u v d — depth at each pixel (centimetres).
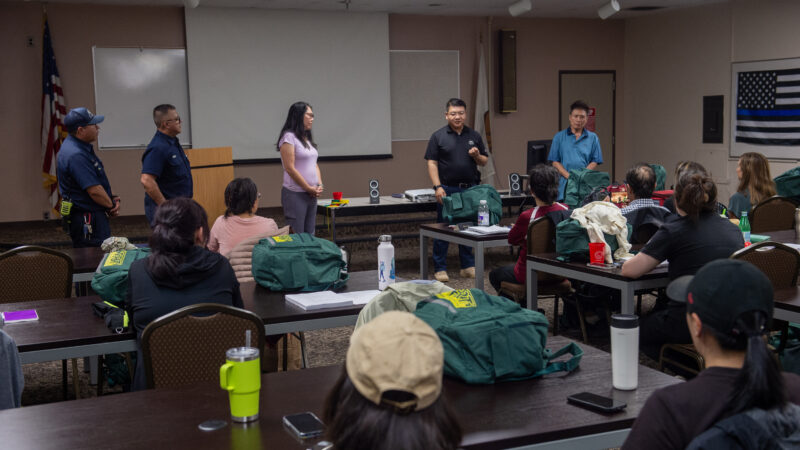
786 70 920
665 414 134
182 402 191
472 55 1090
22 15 868
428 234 560
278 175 993
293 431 169
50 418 179
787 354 298
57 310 301
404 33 1048
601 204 391
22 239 841
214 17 937
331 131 1010
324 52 995
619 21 1166
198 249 259
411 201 690
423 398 101
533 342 204
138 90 922
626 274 340
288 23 973
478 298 220
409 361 101
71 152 481
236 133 965
